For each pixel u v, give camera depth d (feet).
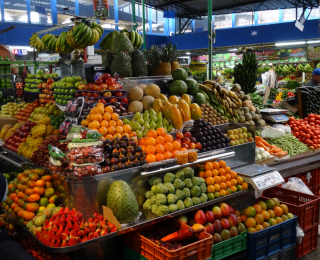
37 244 8.42
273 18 52.65
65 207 8.70
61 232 7.60
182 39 44.98
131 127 11.27
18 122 16.97
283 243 10.88
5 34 36.09
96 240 7.74
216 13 53.36
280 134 16.85
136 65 14.60
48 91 15.33
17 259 7.16
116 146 9.55
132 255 9.22
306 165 15.17
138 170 9.56
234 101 16.30
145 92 13.69
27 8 39.11
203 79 19.53
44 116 13.94
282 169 14.01
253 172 11.55
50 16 41.24
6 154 13.38
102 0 13.58
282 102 21.04
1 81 25.45
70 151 8.80
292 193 12.61
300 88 21.01
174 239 8.79
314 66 37.60
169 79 15.24
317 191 16.30
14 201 10.03
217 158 11.25
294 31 37.19
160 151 10.12
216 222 10.06
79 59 15.01
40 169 9.89
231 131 13.03
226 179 10.93
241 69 20.48
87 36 13.94
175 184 9.84
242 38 40.78
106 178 8.86
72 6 43.91
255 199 12.30
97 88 11.91
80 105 11.30
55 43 18.29
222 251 9.61
